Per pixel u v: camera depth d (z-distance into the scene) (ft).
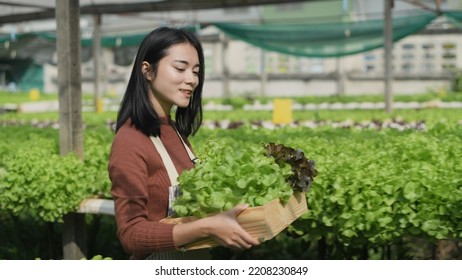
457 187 12.05
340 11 55.98
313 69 102.01
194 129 10.14
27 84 136.56
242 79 102.47
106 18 65.16
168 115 9.30
